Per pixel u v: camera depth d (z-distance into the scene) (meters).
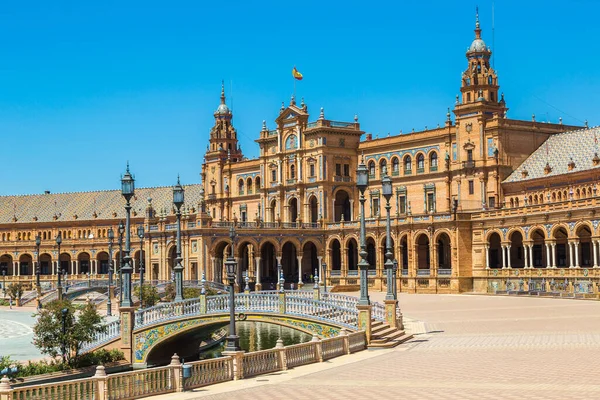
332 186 133.25
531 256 101.69
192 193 163.62
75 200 172.75
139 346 55.16
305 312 53.50
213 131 157.00
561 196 106.44
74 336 52.19
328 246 131.12
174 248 127.19
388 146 131.62
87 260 162.25
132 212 162.38
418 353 45.97
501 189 115.12
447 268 117.12
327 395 32.34
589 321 61.28
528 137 117.81
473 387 32.81
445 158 122.31
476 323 63.31
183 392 36.31
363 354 46.91
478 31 120.00
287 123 138.38
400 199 129.62
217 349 66.75
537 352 43.88
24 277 154.62
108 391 34.88
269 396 33.00
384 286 121.19
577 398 29.14
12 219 171.62
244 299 55.28
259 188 146.50
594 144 107.00
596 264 91.56
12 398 32.03
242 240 125.62
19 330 81.75
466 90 119.56
